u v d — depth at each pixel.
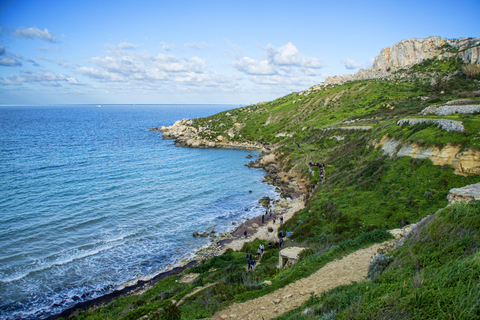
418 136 34.38
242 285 15.34
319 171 57.94
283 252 19.45
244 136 121.94
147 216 42.94
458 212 11.52
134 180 61.19
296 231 30.98
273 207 49.00
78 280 27.09
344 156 54.97
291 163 71.94
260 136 118.31
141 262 30.80
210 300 13.70
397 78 118.38
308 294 11.88
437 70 110.62
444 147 30.44
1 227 36.22
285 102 152.38
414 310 6.70
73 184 55.88
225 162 85.44
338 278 12.91
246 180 66.12
